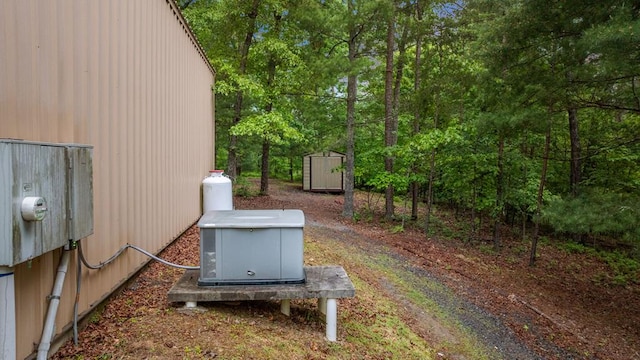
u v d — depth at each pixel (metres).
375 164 12.20
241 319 3.23
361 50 12.35
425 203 17.12
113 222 3.27
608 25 5.39
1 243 1.65
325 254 6.80
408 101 11.31
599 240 12.28
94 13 2.87
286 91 12.03
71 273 2.55
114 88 3.27
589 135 11.50
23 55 2.02
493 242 11.30
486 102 8.80
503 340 5.35
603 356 5.52
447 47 11.64
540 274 9.02
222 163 20.75
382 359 3.44
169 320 2.92
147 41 4.20
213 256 3.28
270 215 3.61
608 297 8.16
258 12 11.96
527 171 11.02
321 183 20.30
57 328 2.40
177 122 5.59
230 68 10.62
